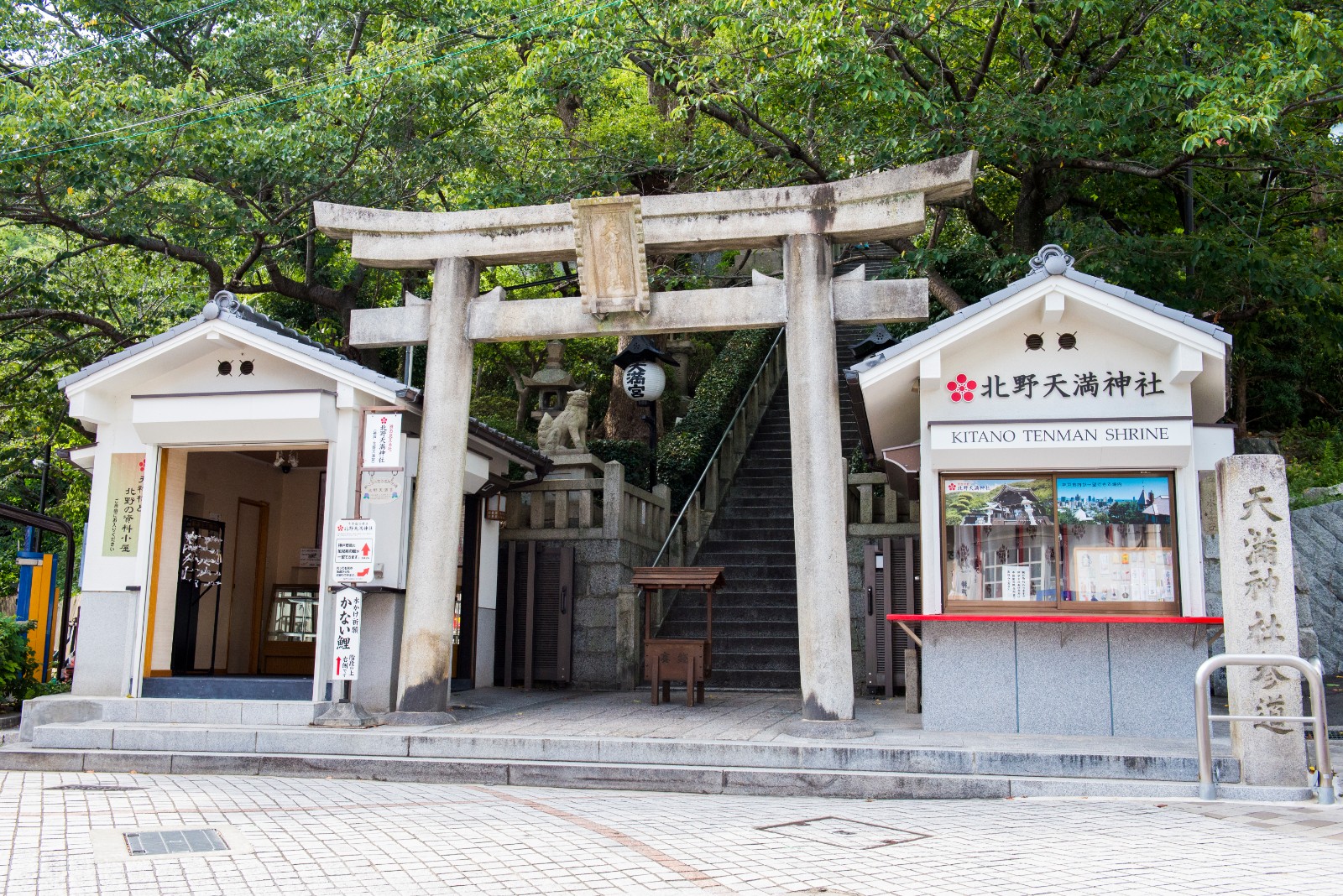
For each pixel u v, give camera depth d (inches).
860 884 196.1
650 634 579.5
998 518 395.2
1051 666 379.9
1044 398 395.9
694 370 942.4
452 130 670.5
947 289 614.5
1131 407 390.0
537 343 952.9
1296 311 652.1
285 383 447.8
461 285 443.5
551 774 340.8
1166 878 199.8
